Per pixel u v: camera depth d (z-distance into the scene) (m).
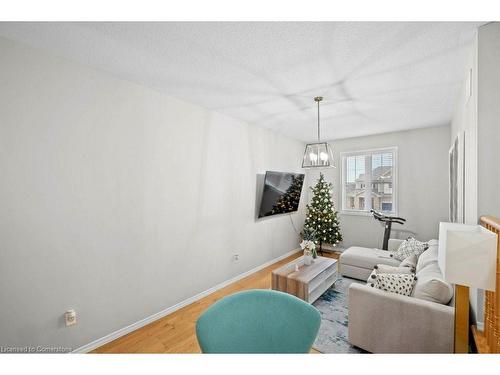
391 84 2.38
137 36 1.63
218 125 3.29
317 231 4.79
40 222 1.77
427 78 2.25
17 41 1.67
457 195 2.54
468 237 1.30
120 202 2.24
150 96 2.48
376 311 1.90
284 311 1.39
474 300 1.72
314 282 2.96
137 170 2.37
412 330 1.75
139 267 2.39
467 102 2.00
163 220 2.61
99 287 2.10
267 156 4.27
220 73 2.17
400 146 4.40
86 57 1.90
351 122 3.80
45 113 1.80
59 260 1.87
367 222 4.80
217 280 3.29
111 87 2.18
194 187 2.96
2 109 1.62
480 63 1.54
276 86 2.43
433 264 2.37
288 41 1.68
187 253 2.87
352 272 3.61
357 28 1.53
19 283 1.69
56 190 1.85
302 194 5.37
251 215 3.92
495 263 1.25
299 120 3.70
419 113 3.32
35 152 1.75
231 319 1.36
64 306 1.89
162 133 2.59
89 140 2.03
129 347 2.07
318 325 1.30
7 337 1.65
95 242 2.07
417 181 4.24
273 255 4.47
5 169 1.63
